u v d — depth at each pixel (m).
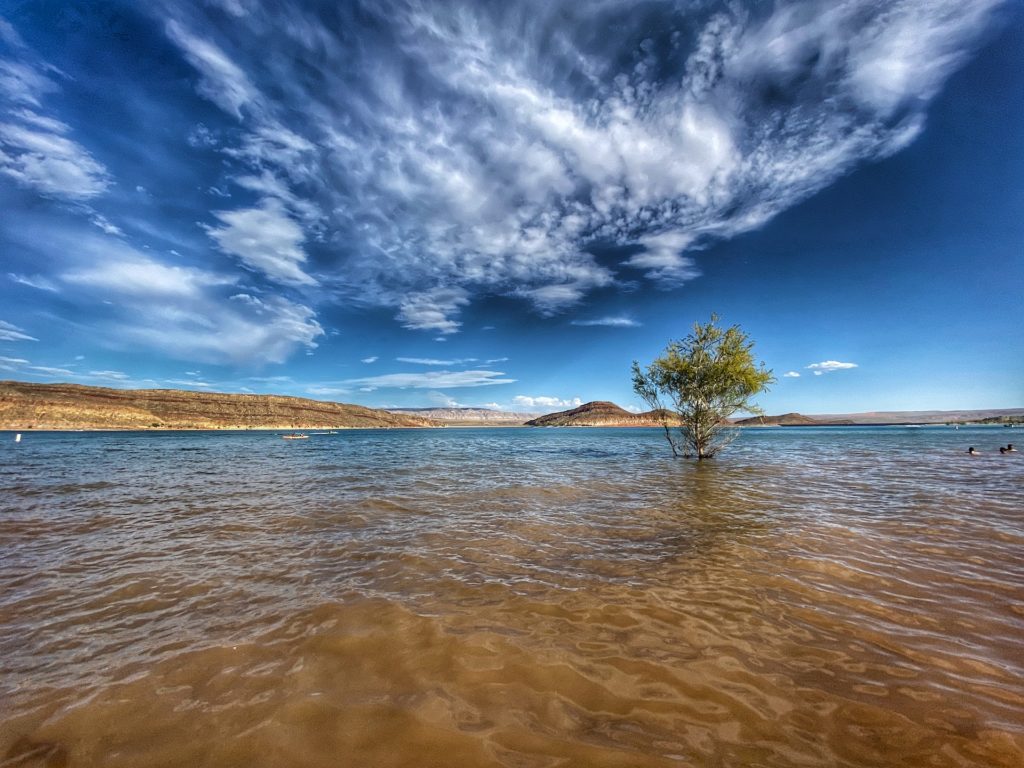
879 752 2.94
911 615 5.05
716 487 14.95
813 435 74.62
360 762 2.89
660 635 4.61
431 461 26.56
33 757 2.96
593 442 53.81
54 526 9.66
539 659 4.15
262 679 3.86
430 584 6.17
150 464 24.30
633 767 2.82
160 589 6.07
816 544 7.93
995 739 3.03
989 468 20.31
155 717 3.36
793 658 4.14
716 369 24.31
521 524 9.74
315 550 7.86
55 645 4.52
